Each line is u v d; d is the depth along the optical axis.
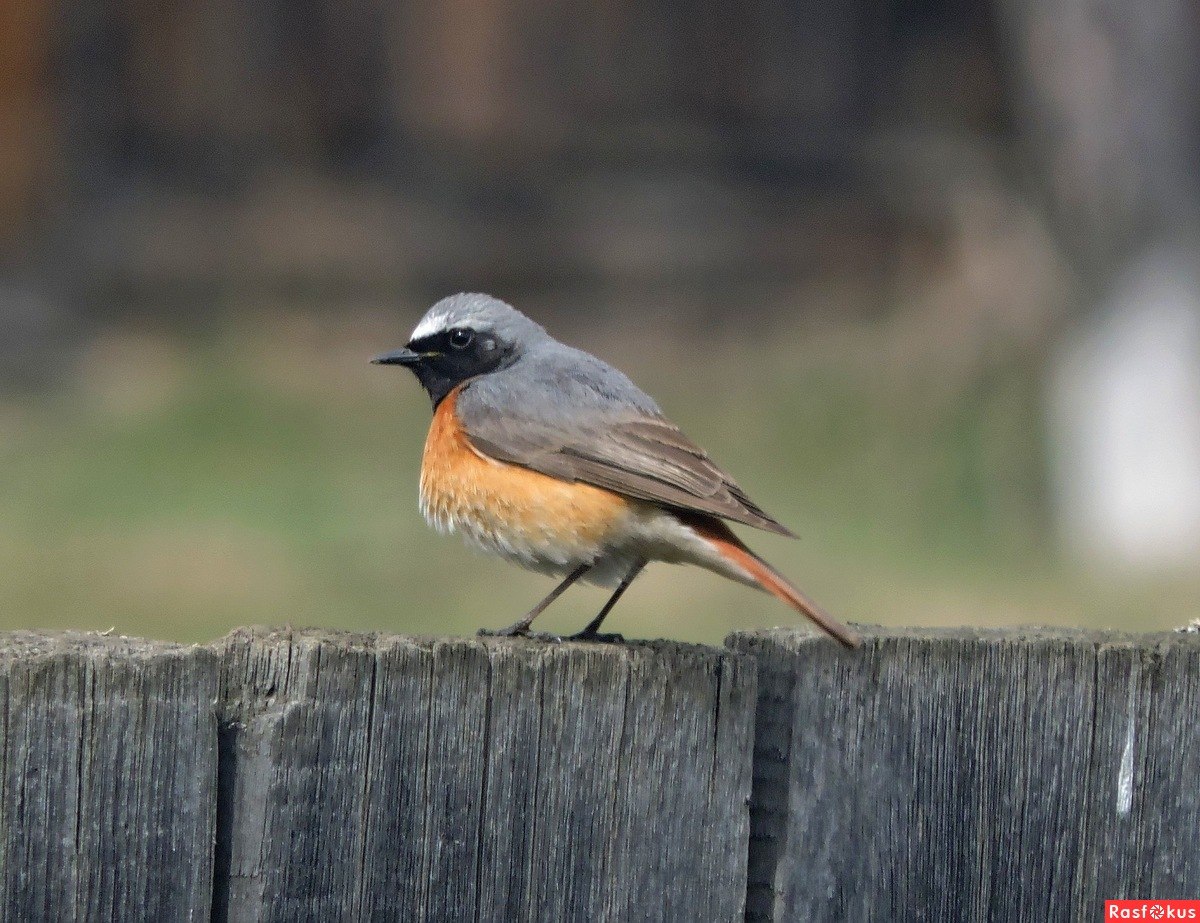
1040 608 14.65
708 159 28.75
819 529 17.56
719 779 4.66
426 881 4.52
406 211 27.61
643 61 28.84
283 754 4.43
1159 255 18.09
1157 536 17.61
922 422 21.03
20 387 22.69
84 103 27.12
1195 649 4.85
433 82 28.38
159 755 4.35
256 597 13.92
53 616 13.16
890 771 4.77
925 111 28.67
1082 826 4.83
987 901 4.80
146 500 17.47
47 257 26.30
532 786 4.57
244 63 27.86
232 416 21.27
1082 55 18.03
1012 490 18.91
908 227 27.50
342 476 18.56
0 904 4.28
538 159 28.52
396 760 4.50
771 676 4.74
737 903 4.66
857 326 25.53
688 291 27.27
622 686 4.61
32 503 17.27
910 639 4.78
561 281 27.42
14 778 4.29
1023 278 23.55
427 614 13.56
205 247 26.73
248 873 4.42
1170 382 17.84
